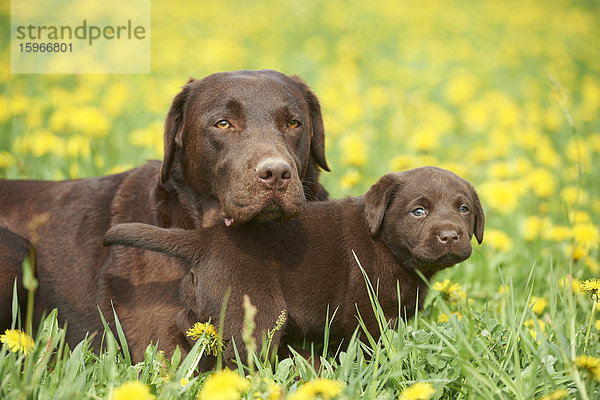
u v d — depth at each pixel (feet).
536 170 38.42
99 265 21.74
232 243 19.26
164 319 20.35
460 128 51.88
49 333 17.95
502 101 55.57
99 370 16.83
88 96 47.73
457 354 16.01
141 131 40.63
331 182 35.83
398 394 16.65
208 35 82.38
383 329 18.88
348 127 49.11
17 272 21.29
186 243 19.25
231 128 19.76
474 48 87.40
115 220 22.11
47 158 36.50
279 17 98.63
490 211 33.27
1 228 21.67
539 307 21.95
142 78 61.72
